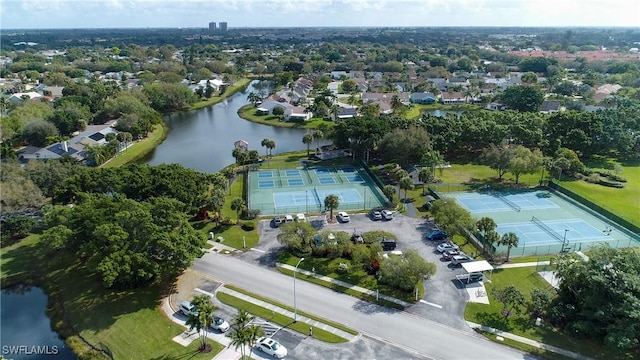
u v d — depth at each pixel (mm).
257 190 108000
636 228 83750
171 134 173000
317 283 68375
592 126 127875
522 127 129375
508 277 69375
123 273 60844
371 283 68375
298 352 53594
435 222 87438
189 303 60656
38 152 130000
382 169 121688
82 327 58969
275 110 198500
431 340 55688
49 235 66438
